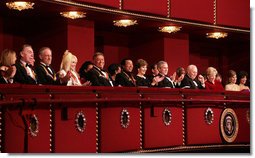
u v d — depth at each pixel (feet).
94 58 22.04
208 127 24.61
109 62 34.12
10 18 28.99
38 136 17.81
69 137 18.83
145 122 21.88
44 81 19.84
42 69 19.98
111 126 20.43
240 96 26.18
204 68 40.22
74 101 18.66
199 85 26.91
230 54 41.42
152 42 34.53
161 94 22.65
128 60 23.67
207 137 24.53
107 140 20.20
